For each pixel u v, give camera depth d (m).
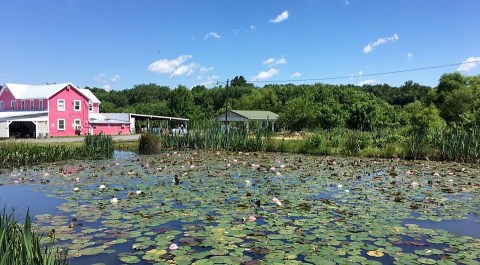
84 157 19.33
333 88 86.12
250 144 23.45
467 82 57.81
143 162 16.75
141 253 5.26
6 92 46.38
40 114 39.75
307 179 11.88
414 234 6.22
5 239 3.80
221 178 11.96
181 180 11.53
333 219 7.08
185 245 5.55
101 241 5.76
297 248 5.47
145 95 104.69
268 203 8.38
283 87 96.56
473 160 17.14
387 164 16.25
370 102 40.12
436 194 9.54
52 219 6.99
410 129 24.70
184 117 61.41
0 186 10.55
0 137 36.50
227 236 5.96
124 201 8.52
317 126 43.03
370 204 8.38
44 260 3.79
